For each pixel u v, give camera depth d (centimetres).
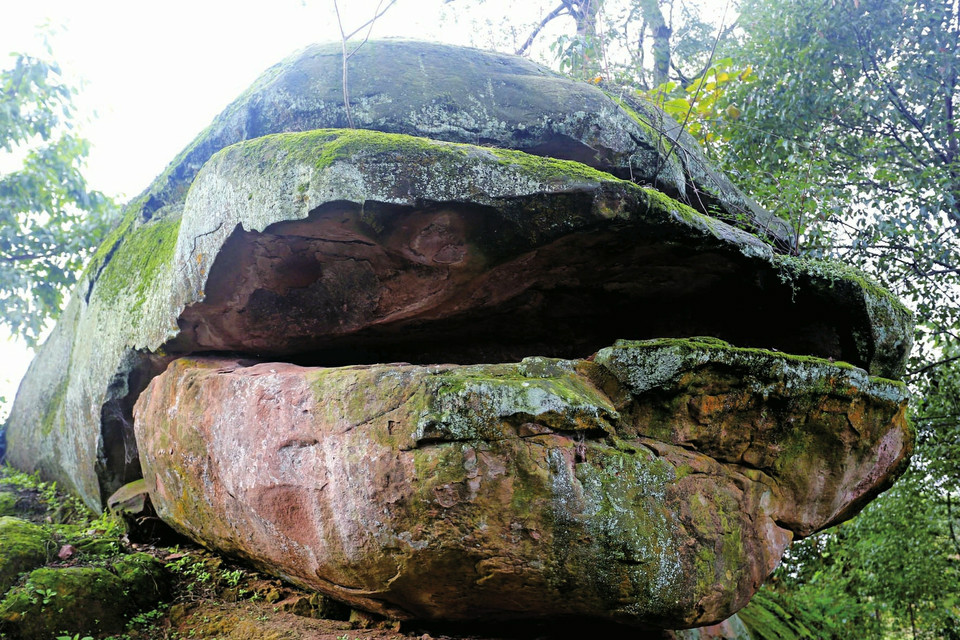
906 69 684
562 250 319
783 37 724
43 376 609
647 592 272
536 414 267
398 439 275
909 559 728
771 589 807
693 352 303
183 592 391
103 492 493
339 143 292
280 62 400
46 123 739
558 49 443
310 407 307
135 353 437
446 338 383
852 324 380
